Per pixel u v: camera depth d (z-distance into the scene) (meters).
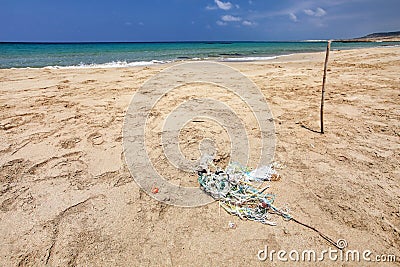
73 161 3.45
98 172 3.23
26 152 3.63
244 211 2.62
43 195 2.84
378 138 4.13
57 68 11.55
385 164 3.41
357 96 6.34
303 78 8.61
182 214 2.60
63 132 4.23
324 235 2.36
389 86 7.19
